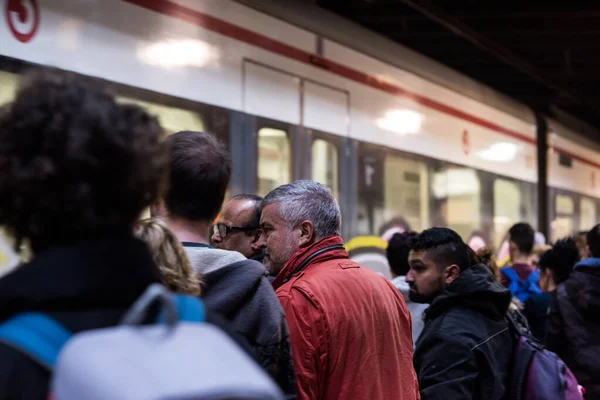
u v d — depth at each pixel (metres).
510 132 8.95
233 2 4.54
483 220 7.97
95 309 1.02
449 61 11.40
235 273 1.88
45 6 3.33
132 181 1.09
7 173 1.04
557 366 2.74
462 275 2.77
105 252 1.04
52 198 1.04
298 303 2.17
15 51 3.16
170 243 1.68
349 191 5.61
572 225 11.37
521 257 5.54
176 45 4.07
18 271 1.00
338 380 2.16
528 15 8.26
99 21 3.60
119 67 3.69
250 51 4.66
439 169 7.04
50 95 1.07
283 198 2.38
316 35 5.35
